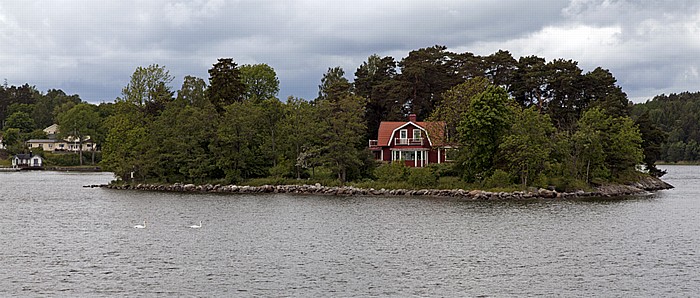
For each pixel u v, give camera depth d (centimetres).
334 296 3328
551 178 8725
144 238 4994
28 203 7819
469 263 4062
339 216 6288
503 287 3503
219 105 12394
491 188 8381
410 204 7400
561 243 4747
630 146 9394
